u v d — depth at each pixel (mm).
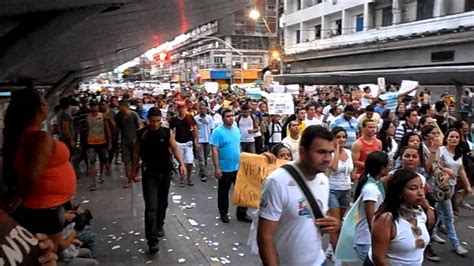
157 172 6590
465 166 8656
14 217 3344
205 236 7445
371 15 37219
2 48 4855
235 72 60469
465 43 25812
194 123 11836
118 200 9617
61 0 4066
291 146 7574
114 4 5156
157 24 9797
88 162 11555
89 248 5582
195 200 9938
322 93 28828
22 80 12164
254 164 6809
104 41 9922
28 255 2176
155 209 6613
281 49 49750
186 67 99625
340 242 4688
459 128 8758
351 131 9391
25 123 3297
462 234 7469
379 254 3580
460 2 27766
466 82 16312
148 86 59250
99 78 89750
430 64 28625
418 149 6348
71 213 4559
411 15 32250
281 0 55781
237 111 16250
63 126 10953
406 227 3582
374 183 4637
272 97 12391
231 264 6238
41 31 4883
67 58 10859
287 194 3064
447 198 6520
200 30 77750
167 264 6191
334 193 6336
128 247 6809
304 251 3088
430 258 6371
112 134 11359
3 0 3527
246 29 77688
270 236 3084
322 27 43812
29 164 3217
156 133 6535
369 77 21906
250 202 6820
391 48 31938
